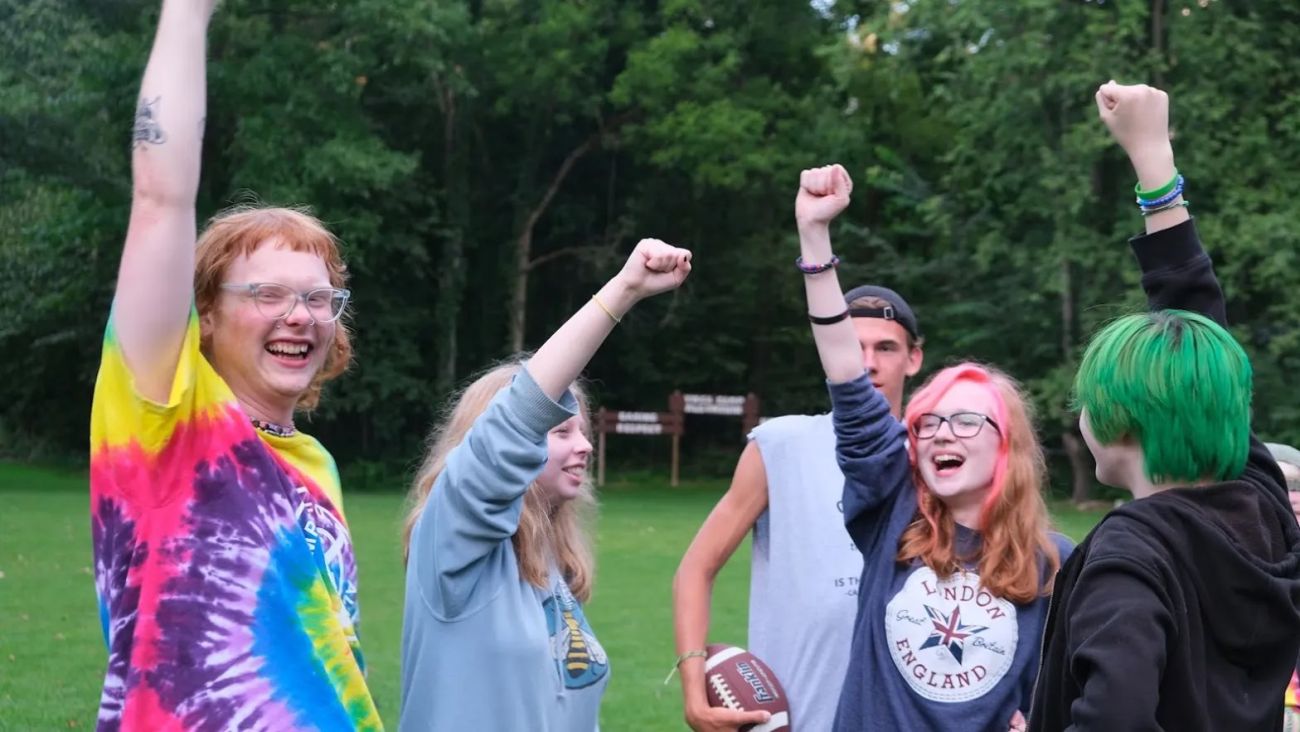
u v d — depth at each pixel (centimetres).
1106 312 2077
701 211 3164
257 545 229
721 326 3291
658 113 2853
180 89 229
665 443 3334
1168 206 261
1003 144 2216
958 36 2186
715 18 2916
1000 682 287
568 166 2994
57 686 668
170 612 222
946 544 296
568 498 324
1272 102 2172
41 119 2267
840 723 295
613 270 3069
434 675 270
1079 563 214
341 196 2591
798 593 351
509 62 2717
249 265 252
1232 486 215
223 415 233
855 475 310
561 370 265
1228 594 204
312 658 231
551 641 302
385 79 2862
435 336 3084
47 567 1131
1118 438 222
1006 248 2256
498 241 3180
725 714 340
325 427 3050
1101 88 268
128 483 226
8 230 2639
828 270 319
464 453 267
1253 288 2117
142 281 223
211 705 220
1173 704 198
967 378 309
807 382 3291
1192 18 2055
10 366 3019
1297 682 319
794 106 2875
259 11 2547
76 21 2278
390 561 1236
